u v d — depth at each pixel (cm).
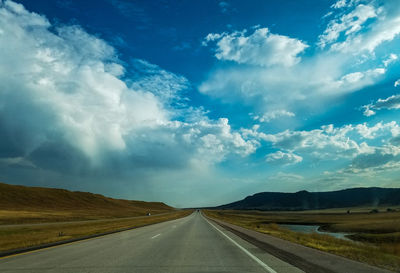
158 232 2173
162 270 736
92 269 749
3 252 1059
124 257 954
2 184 13700
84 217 7475
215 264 823
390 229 4241
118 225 3369
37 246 1262
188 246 1278
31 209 10969
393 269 727
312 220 8750
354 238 3544
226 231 2278
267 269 748
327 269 730
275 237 1750
